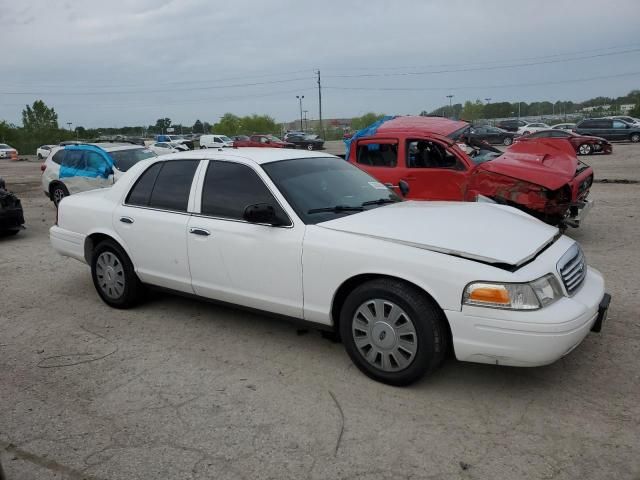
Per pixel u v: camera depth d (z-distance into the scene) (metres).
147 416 3.52
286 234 4.13
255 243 4.28
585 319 3.46
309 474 2.90
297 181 4.49
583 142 26.22
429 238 3.69
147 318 5.29
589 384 3.74
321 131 78.06
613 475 2.81
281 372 4.08
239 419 3.45
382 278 3.74
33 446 3.22
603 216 9.99
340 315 3.97
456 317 3.43
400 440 3.17
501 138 38.91
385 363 3.76
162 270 5.00
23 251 8.61
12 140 75.00
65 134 81.12
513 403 3.54
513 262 3.40
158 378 4.04
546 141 8.35
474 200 7.59
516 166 7.43
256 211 4.07
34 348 4.67
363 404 3.58
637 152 26.30
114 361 4.36
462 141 9.35
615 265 6.59
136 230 5.12
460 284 3.41
